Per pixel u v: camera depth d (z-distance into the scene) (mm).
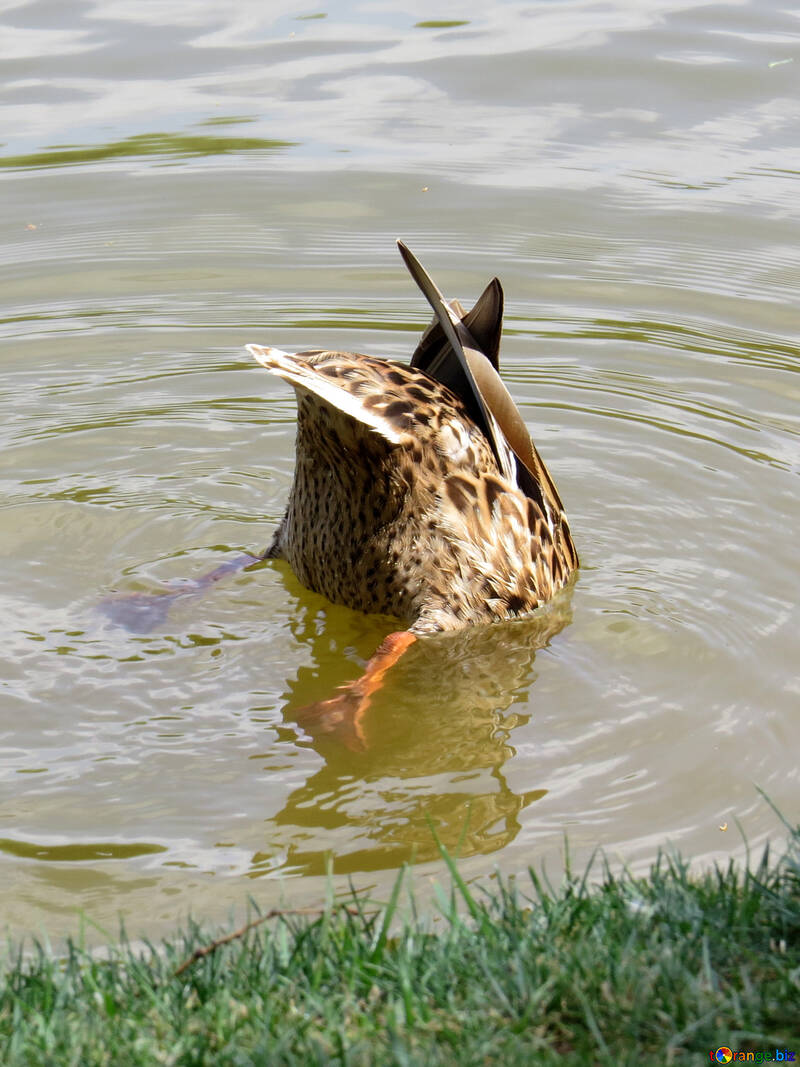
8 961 6668
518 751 8812
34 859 7730
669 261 16344
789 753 8648
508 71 21047
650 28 22562
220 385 14344
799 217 17016
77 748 8875
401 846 7840
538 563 10539
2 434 13242
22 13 23844
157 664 9891
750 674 9578
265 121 19531
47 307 15711
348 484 10016
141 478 12641
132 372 14516
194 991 5914
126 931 7082
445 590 10172
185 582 11070
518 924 6254
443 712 9266
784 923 6059
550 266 16297
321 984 5840
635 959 5797
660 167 18234
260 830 8016
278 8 24188
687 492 12258
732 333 15094
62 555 11359
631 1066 5137
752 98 19859
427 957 5992
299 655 10102
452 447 10031
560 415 13688
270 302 15828
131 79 20938
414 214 17375
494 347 10477
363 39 22562
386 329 15180
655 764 8617
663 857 7637
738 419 13516
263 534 11844
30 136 19078
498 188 17906
